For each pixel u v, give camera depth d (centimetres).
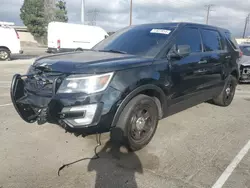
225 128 442
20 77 329
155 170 296
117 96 291
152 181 274
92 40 2092
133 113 317
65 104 278
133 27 464
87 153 333
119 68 299
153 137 390
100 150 341
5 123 428
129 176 283
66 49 2000
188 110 545
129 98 305
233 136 406
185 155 335
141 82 316
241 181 277
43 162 307
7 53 1568
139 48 382
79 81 281
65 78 285
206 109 559
